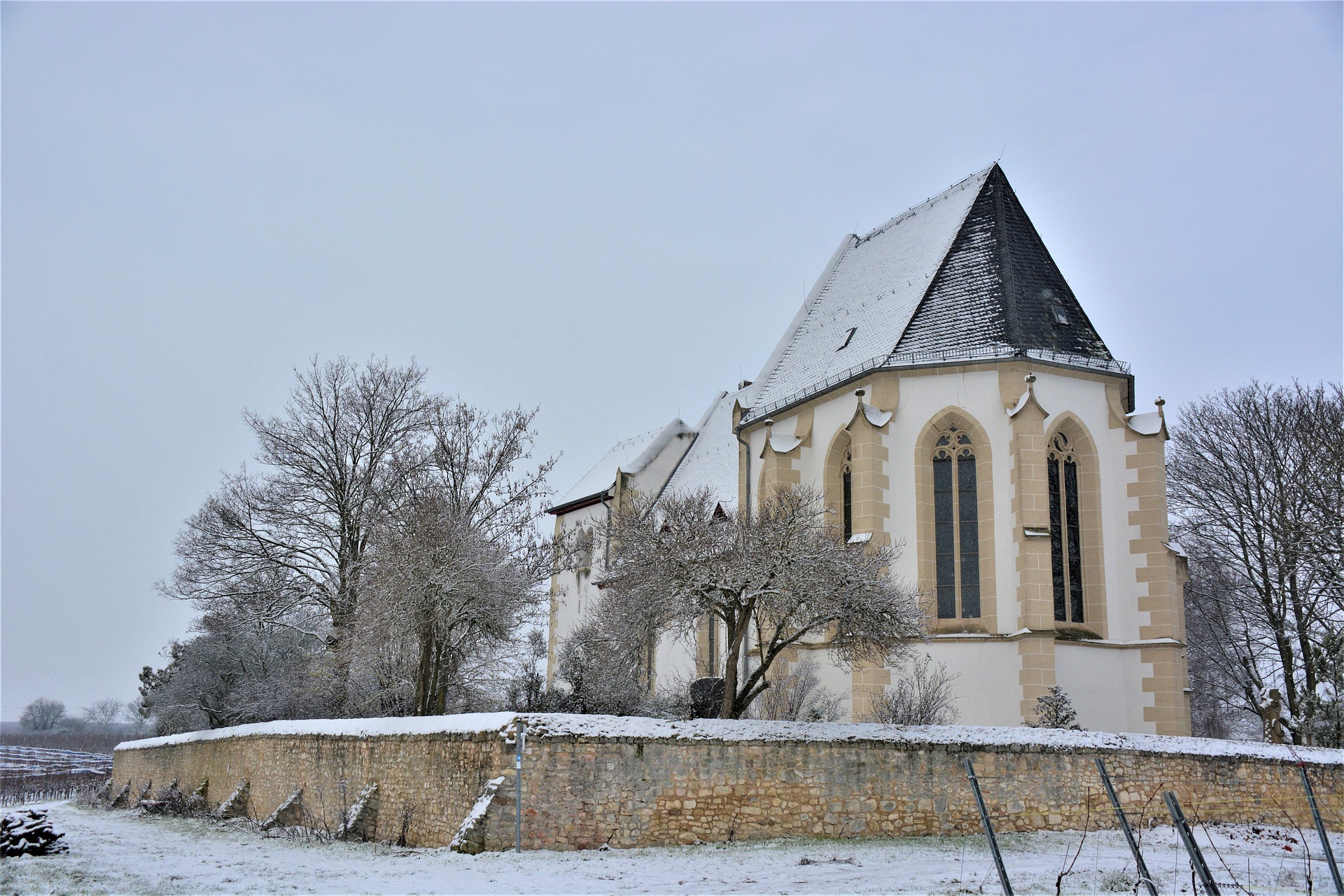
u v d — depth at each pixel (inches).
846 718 1332.4
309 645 2177.7
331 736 1139.9
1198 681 2228.1
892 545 1385.3
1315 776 1077.1
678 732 906.1
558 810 857.5
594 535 1967.3
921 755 967.0
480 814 839.1
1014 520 1350.9
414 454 1774.1
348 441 1887.3
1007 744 992.9
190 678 2208.4
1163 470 1386.6
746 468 1669.5
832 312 1785.2
